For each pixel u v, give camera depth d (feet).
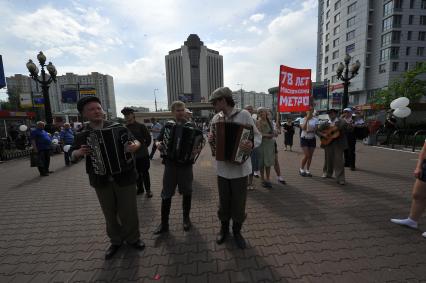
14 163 33.96
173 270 8.20
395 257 8.58
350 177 19.53
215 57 361.51
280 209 13.17
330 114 18.47
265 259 8.68
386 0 139.74
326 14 187.32
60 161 34.04
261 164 17.10
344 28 164.76
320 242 9.71
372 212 12.51
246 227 11.17
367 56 153.07
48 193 18.11
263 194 15.71
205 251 9.30
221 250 9.34
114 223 9.21
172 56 345.92
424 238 9.84
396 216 11.96
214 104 9.26
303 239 9.97
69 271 8.34
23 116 55.16
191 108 158.51
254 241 9.93
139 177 16.71
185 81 340.39
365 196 14.92
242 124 8.91
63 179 22.66
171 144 10.37
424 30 139.23
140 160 15.37
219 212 9.94
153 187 18.74
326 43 188.75
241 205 9.50
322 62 196.95
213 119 9.96
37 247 10.09
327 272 7.85
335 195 15.23
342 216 12.10
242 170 9.29
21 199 16.83
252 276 7.78
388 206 13.25
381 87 145.59
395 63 140.67
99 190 8.73
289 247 9.41
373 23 149.79
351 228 10.83
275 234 10.46
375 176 19.66
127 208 9.05
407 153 31.32
